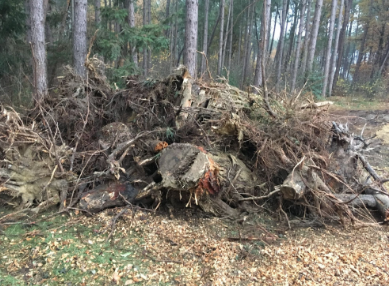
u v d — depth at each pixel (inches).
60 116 198.2
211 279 102.4
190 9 301.7
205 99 194.5
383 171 215.3
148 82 211.5
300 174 141.6
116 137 159.9
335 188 162.2
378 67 744.3
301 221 147.2
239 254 117.2
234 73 596.4
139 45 348.5
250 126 166.6
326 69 601.3
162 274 104.3
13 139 138.9
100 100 216.5
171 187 130.1
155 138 171.6
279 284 101.9
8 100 271.7
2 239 121.0
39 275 101.7
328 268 110.2
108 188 147.6
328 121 190.7
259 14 805.2
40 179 144.9
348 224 144.6
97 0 478.9
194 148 138.2
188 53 309.4
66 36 499.2
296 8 878.4
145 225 133.0
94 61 229.8
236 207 152.5
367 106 492.4
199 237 126.9
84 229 129.6
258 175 164.6
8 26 355.3
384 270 110.0
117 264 108.3
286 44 1137.4
